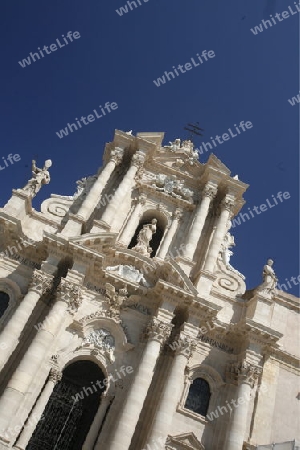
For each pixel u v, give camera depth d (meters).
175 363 28.30
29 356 26.14
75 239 30.22
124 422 25.31
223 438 27.72
